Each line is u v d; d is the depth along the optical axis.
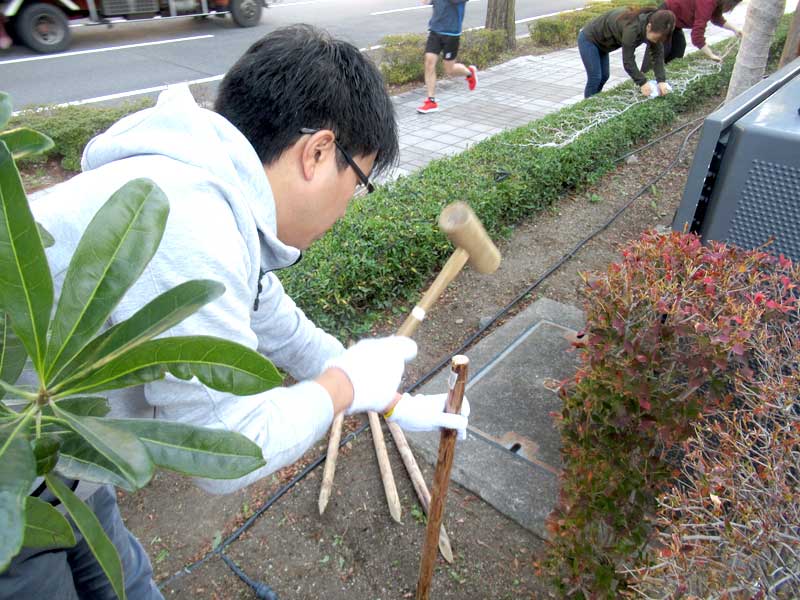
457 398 1.54
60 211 1.05
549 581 2.15
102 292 0.68
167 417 1.03
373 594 2.23
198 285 0.68
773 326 1.63
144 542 2.39
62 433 0.72
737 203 1.90
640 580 1.35
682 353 1.67
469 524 2.48
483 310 3.92
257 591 2.20
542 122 6.09
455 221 1.48
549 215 5.18
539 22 12.20
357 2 16.97
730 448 1.33
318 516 2.50
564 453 2.09
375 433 2.81
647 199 5.43
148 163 1.06
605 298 1.79
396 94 9.05
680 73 7.52
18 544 0.49
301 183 1.26
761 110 1.93
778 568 1.12
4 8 9.83
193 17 13.09
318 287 3.37
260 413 1.06
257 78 1.19
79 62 10.04
